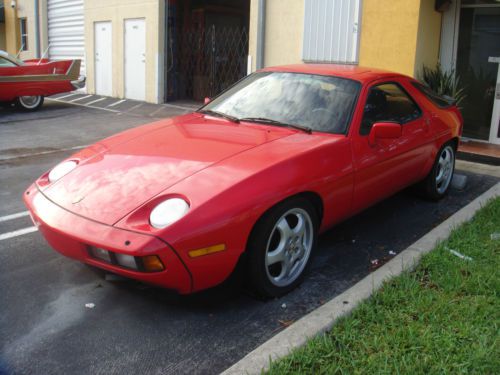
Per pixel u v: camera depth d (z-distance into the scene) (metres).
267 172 3.39
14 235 4.73
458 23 8.98
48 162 7.88
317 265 4.13
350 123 4.17
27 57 21.33
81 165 3.85
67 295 3.60
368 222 5.14
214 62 14.43
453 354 2.80
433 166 5.53
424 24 8.62
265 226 3.33
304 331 3.03
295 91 4.57
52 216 3.34
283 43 11.03
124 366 2.84
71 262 4.12
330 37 9.90
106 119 12.20
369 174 4.27
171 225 2.99
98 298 3.56
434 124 5.34
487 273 3.71
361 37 9.21
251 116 4.46
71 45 18.50
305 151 3.71
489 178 6.93
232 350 3.00
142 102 14.97
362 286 3.58
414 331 3.00
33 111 13.50
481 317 3.14
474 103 9.10
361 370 2.67
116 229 3.06
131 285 3.74
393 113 4.79
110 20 15.86
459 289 3.51
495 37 8.65
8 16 22.09
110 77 16.39
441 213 5.43
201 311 3.41
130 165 3.64
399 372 2.65
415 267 3.88
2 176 6.99
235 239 3.17
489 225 4.75
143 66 14.91
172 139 4.04
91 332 3.16
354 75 4.67
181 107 13.88
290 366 2.70
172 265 2.99
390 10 8.73
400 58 8.72
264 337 3.13
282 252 3.53
